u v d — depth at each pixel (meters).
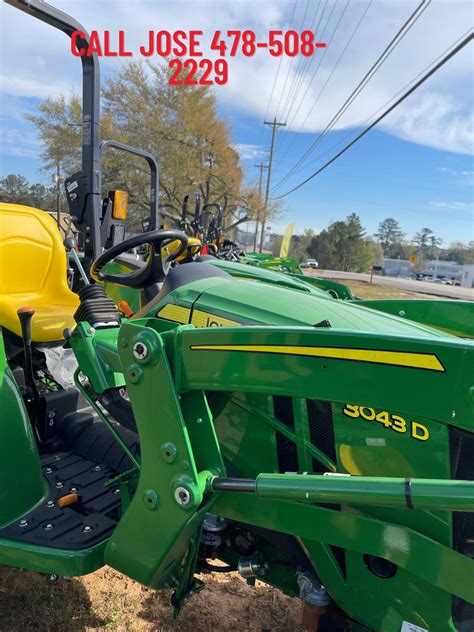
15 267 2.86
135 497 1.46
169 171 23.20
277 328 1.25
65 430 2.21
